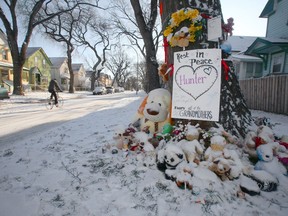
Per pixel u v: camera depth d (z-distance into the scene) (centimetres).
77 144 443
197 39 294
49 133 564
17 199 242
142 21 1084
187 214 204
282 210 207
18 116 975
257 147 272
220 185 234
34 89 3588
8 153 397
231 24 301
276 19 1461
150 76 1130
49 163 342
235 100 320
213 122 292
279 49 1348
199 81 286
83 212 216
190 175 240
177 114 305
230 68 322
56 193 252
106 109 1170
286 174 252
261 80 1016
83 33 3788
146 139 324
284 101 862
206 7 300
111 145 382
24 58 2070
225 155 248
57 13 2202
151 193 240
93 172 301
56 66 5062
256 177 236
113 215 209
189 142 270
